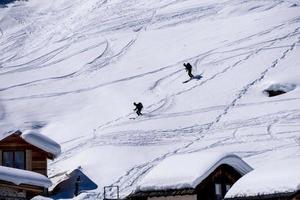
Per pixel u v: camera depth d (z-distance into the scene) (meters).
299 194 75.81
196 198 88.31
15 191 106.19
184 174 89.81
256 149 153.50
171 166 93.00
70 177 151.50
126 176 148.75
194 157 93.19
